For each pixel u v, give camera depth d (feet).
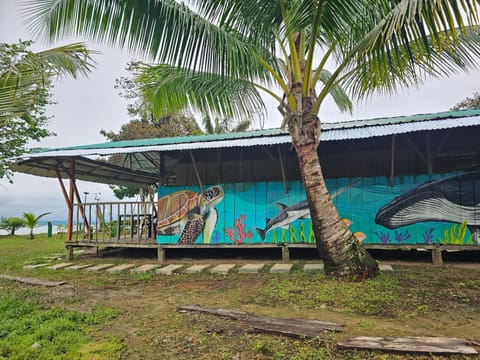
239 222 25.91
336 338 10.69
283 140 22.63
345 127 25.13
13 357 10.19
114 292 18.11
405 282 17.26
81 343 11.17
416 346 9.73
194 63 15.31
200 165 29.91
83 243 28.60
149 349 10.63
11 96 11.55
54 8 14.32
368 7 13.44
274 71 18.61
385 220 23.45
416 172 25.64
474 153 24.90
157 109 22.70
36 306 15.61
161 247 26.86
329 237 17.47
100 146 28.86
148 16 14.42
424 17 10.69
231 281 19.54
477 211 21.68
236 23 15.19
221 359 9.75
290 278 19.03
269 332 11.37
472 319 12.23
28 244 48.03
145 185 43.27
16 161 25.84
